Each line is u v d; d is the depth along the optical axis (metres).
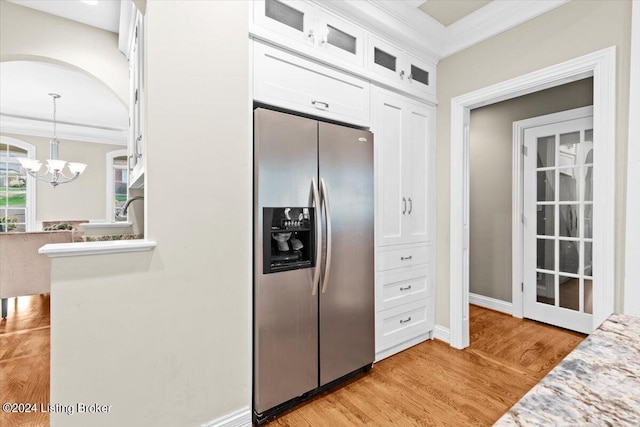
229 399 1.56
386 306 2.36
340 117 2.06
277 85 1.77
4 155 5.47
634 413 0.45
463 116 2.56
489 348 2.55
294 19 1.86
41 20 2.46
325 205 1.84
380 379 2.09
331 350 1.94
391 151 2.38
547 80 2.07
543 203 3.08
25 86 4.09
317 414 1.75
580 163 2.84
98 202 6.27
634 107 1.68
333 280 1.94
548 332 2.87
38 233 2.95
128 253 1.29
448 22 2.46
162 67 1.38
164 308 1.38
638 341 0.72
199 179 1.47
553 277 3.02
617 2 1.77
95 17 2.55
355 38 2.15
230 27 1.57
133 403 1.31
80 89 4.17
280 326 1.71
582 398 0.49
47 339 2.66
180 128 1.42
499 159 3.44
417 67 2.57
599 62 1.82
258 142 1.63
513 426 0.42
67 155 5.98
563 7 1.99
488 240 3.54
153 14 1.36
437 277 2.73
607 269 1.78
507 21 2.24
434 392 1.94
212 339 1.51
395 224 2.41
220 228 1.53
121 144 6.52
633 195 1.69
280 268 1.71
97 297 1.23
